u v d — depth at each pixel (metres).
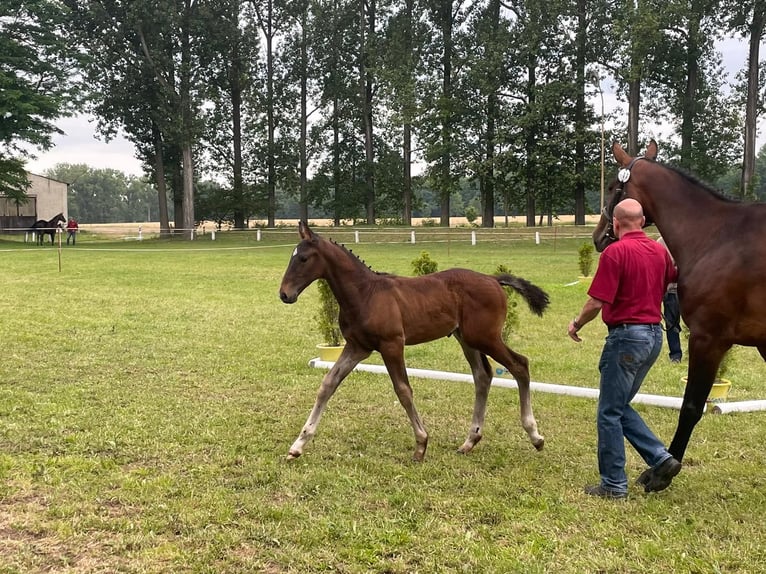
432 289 4.89
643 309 4.07
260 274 18.59
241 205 44.41
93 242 37.19
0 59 35.16
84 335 9.60
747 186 34.69
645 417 5.95
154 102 38.56
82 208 124.00
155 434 5.35
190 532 3.67
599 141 35.12
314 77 43.56
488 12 37.72
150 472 4.55
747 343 4.11
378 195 46.25
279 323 10.88
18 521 3.74
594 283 4.11
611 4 34.06
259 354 8.55
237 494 4.19
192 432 5.43
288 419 5.86
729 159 38.22
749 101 34.34
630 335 4.06
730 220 4.22
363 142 46.06
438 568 3.29
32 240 39.19
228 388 6.92
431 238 35.22
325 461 4.84
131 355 8.39
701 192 4.45
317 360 7.96
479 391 5.13
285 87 43.62
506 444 5.25
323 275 4.86
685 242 4.38
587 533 3.69
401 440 5.35
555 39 35.44
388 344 4.76
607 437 4.16
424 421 5.88
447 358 8.63
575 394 6.59
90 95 37.09
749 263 3.96
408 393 4.82
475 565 3.33
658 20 30.53
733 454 4.99
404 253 27.22
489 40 35.16
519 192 38.69
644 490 4.30
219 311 12.06
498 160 35.75
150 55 37.16
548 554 3.44
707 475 4.58
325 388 4.87
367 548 3.49
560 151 35.97
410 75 36.75
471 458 4.93
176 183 45.28
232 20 38.69
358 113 43.81
